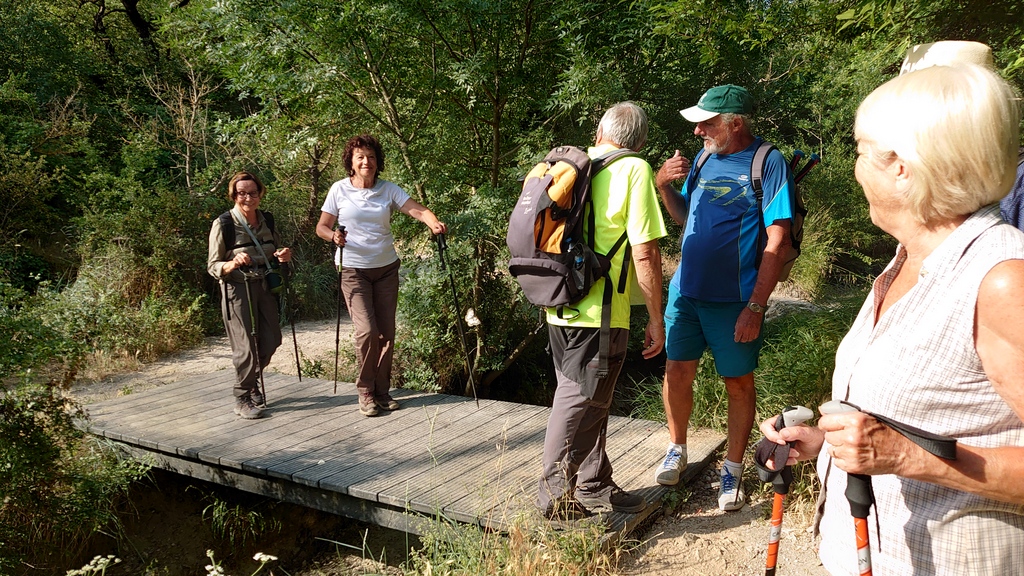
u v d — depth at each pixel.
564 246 2.95
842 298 8.66
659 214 3.01
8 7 13.12
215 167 10.89
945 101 1.24
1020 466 1.20
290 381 6.09
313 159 10.91
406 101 6.66
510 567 2.96
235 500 5.20
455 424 4.94
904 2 3.82
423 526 3.62
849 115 11.83
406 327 7.50
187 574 4.68
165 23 10.77
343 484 3.93
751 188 3.34
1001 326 1.18
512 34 6.27
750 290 3.40
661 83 7.30
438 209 6.66
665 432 4.65
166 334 8.51
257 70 6.29
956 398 1.27
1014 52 3.36
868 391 1.39
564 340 3.11
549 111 6.69
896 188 1.33
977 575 1.29
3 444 4.01
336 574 4.54
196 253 9.81
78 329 7.66
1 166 9.83
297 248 11.18
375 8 5.72
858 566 1.41
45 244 10.33
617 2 6.32
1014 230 1.25
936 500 1.33
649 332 3.15
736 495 3.71
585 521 3.33
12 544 4.14
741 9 5.22
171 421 5.11
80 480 4.39
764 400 4.89
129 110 12.55
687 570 3.24
